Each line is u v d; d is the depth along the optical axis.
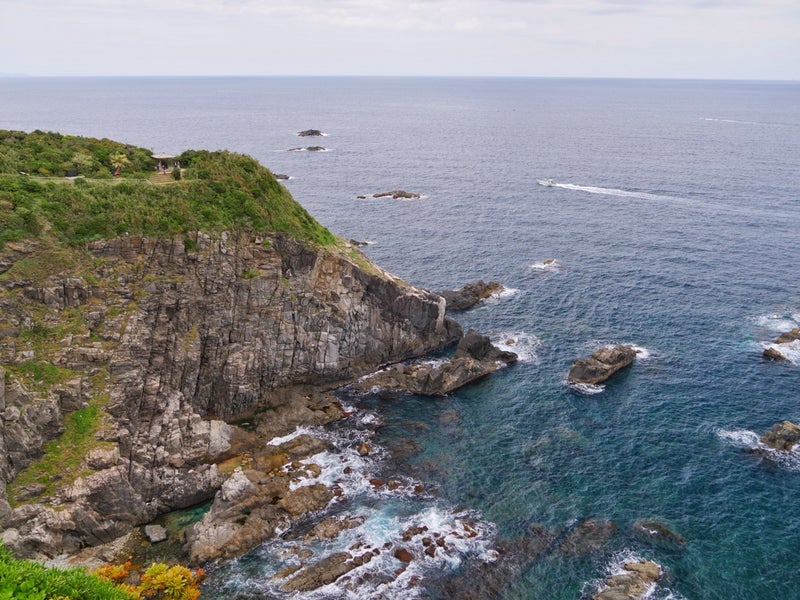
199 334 64.69
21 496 48.38
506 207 157.38
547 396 72.56
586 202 161.38
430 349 83.94
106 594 34.31
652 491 56.34
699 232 131.50
